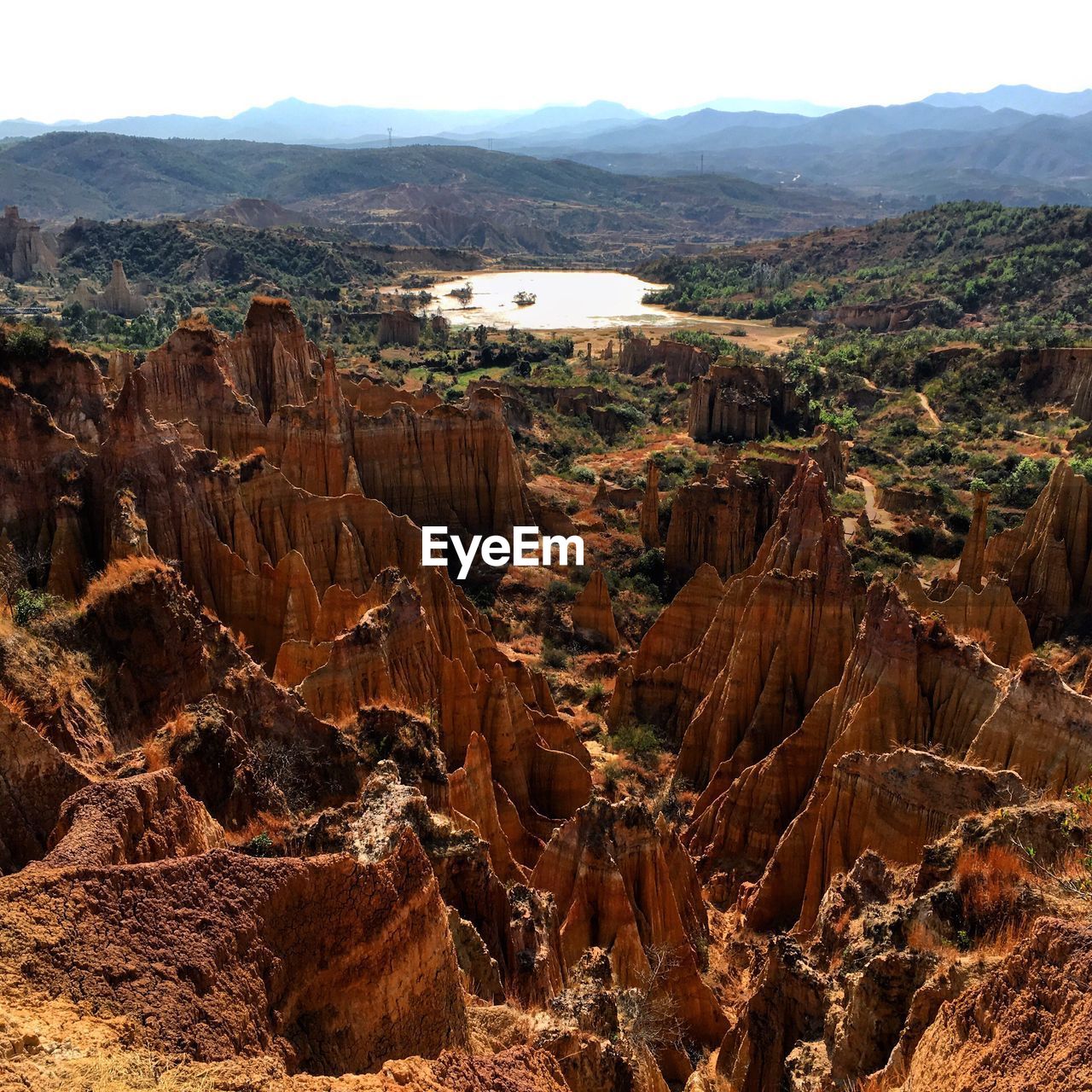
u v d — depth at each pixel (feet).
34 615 97.55
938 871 78.74
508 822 124.98
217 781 84.17
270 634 148.87
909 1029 64.95
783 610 152.76
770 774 134.31
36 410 141.18
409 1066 48.06
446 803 103.40
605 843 100.73
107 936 47.91
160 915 49.67
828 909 89.61
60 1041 42.01
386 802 80.69
